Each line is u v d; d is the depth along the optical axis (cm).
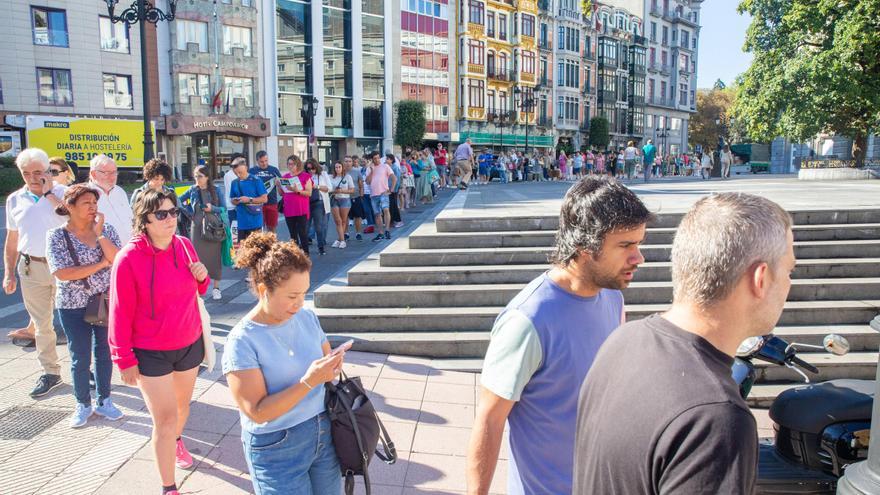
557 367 186
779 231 125
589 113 5622
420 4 4272
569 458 187
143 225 304
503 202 1152
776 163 4231
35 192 463
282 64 3562
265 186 927
